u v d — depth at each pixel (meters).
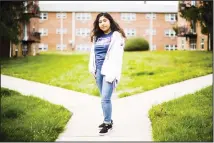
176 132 6.55
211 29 29.22
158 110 8.35
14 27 27.12
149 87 13.45
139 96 11.50
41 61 26.67
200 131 6.71
